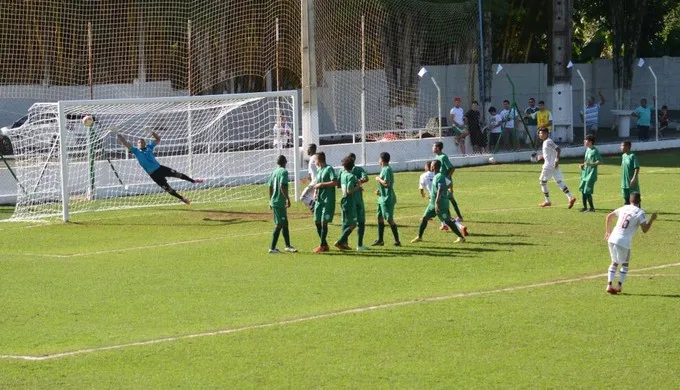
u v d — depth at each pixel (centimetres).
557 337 2295
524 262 3266
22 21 6512
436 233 3919
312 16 5547
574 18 9812
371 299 2736
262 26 6881
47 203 4969
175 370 2072
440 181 3669
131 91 6812
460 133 6919
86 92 6800
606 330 2353
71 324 2508
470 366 2077
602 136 8606
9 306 2723
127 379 2012
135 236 4041
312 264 3309
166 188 4838
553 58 7881
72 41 6681
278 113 5853
